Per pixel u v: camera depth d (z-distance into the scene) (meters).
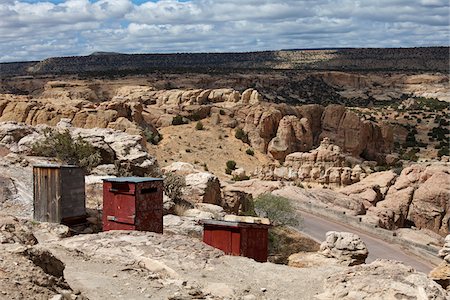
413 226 53.75
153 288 13.20
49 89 154.38
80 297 11.00
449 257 21.64
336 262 23.25
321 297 13.63
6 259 10.71
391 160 105.81
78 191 23.50
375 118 164.88
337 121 111.69
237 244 20.97
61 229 20.80
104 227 22.28
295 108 112.88
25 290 9.88
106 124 84.00
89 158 33.53
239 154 95.12
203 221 21.67
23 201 25.66
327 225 45.84
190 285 13.74
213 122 106.44
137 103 96.38
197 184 38.50
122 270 14.40
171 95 125.12
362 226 45.69
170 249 16.75
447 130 147.12
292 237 39.12
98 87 162.38
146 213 22.06
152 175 35.84
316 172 69.25
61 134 34.69
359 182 61.25
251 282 14.86
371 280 13.45
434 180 55.09
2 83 195.25
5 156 32.53
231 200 42.16
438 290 12.97
